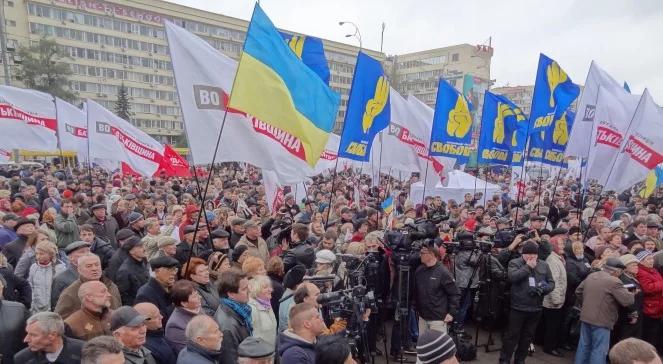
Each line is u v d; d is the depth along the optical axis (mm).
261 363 3213
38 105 11070
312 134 5883
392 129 10289
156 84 68188
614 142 8477
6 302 4180
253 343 3297
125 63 65125
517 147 11234
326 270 5523
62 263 5828
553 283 6176
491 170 26906
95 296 3967
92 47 62062
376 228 8883
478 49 87312
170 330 3998
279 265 5582
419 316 6223
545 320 6965
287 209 9922
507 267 6844
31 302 5398
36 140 11039
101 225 8609
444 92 9477
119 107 56031
